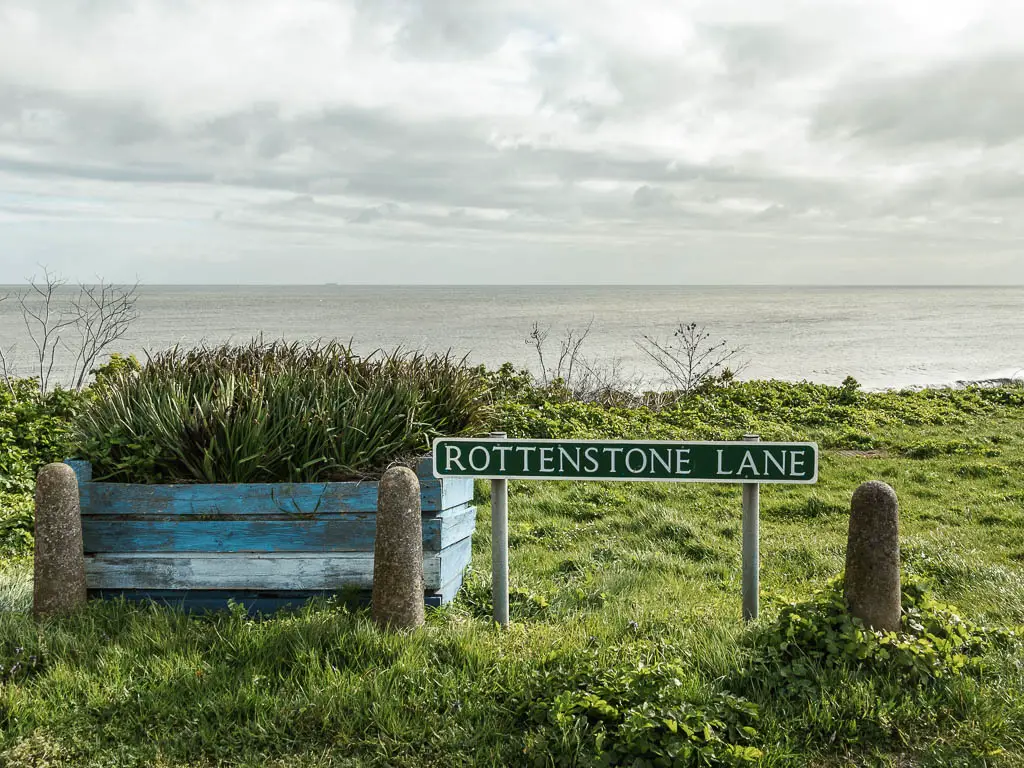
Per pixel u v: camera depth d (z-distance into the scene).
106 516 5.59
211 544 5.53
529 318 102.38
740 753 3.74
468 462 5.30
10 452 10.02
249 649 4.80
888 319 99.94
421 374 6.99
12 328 61.53
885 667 4.48
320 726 4.16
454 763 3.90
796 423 16.33
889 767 3.88
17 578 6.45
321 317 102.00
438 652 4.79
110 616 5.29
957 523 9.42
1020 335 66.00
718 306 165.12
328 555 5.53
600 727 3.95
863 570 4.66
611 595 6.41
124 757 3.95
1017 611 6.07
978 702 4.25
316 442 5.92
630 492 10.61
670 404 17.36
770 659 4.57
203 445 5.78
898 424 16.58
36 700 4.29
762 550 8.23
